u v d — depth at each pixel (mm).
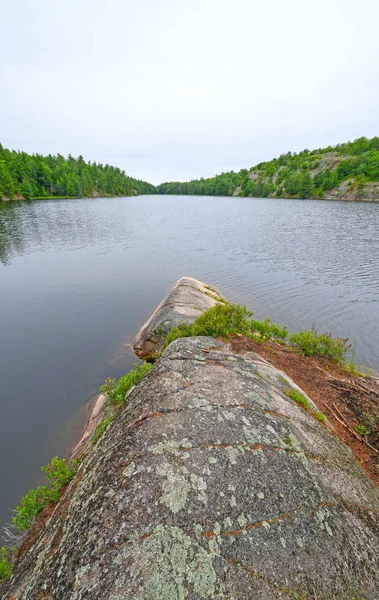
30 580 3293
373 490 4371
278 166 184500
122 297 18766
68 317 15773
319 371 8227
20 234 37594
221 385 5609
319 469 4234
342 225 46781
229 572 2848
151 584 2693
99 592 2684
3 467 7238
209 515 3322
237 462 4004
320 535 3359
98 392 10031
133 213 71188
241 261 27078
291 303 17344
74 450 7332
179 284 17656
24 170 100812
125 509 3369
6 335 13750
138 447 4156
